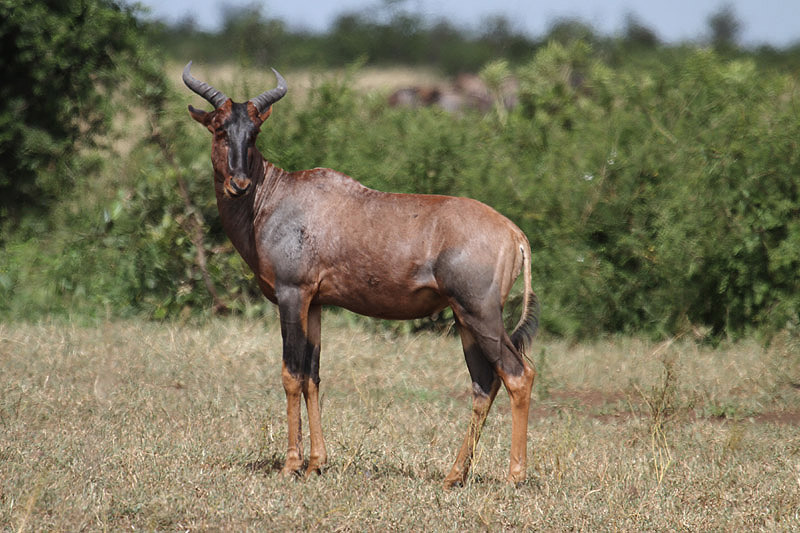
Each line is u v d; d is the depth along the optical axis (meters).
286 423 26.83
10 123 43.69
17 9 42.59
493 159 40.56
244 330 36.91
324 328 38.25
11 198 44.88
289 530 19.05
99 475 21.42
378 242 21.88
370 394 30.25
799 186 37.75
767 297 38.03
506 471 23.05
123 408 27.41
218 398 28.94
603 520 19.88
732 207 38.16
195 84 23.30
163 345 34.53
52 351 32.94
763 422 28.73
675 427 27.61
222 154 22.52
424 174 39.81
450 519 19.69
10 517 18.69
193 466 22.42
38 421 25.94
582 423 28.00
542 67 48.06
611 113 42.75
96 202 43.38
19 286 39.75
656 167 39.28
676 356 34.97
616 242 38.69
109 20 44.62
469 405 30.08
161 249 39.44
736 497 21.39
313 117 41.53
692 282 38.34
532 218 39.16
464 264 21.14
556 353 35.84
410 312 22.42
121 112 45.25
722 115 40.41
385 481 21.94
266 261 22.70
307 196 22.62
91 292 39.84
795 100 40.62
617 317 38.91
